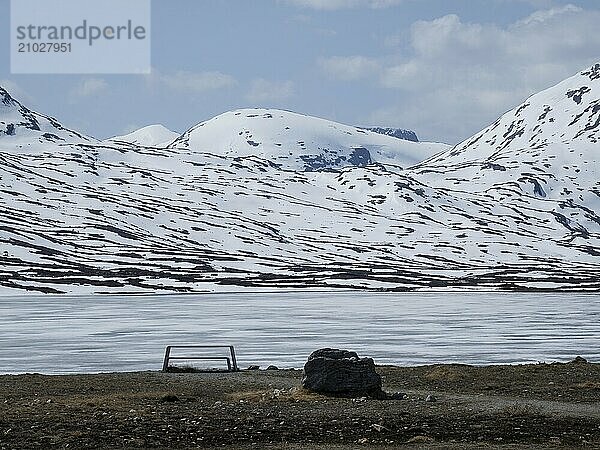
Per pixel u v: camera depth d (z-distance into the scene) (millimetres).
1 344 106812
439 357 90812
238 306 192375
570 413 40000
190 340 111375
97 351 97750
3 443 33188
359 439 34844
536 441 34688
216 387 51125
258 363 84188
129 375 59656
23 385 52906
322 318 154125
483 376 55781
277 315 162125
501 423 37625
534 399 45312
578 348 100688
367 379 45562
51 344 106500
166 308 185250
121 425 36781
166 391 48812
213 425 37094
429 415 39344
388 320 149125
